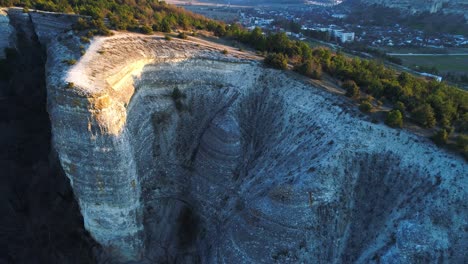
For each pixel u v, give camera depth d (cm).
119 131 4288
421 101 5084
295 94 5259
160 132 5300
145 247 4912
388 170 4166
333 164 4206
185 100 5528
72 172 4316
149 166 5059
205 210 4925
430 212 3744
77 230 4791
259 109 5419
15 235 4850
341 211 4081
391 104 5212
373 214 4016
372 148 4312
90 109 4022
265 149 4994
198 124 5447
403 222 3788
